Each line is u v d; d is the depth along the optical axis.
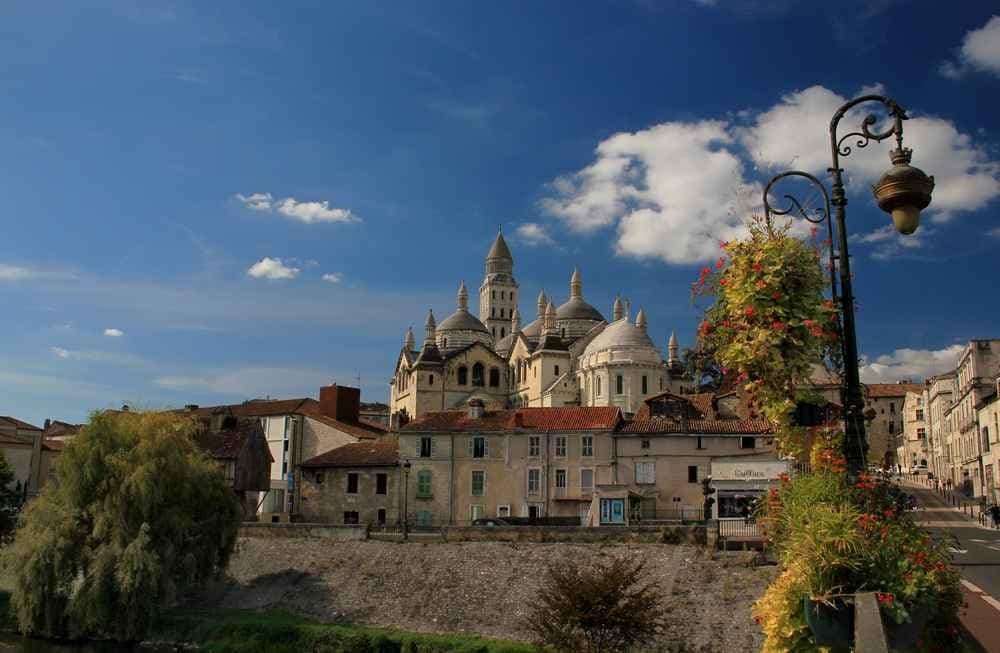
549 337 154.38
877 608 11.79
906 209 14.64
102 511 59.44
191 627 57.72
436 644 51.56
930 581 12.24
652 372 137.88
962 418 118.56
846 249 15.41
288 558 68.81
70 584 57.78
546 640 43.34
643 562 47.66
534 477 83.62
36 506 61.38
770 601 13.41
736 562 57.25
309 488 87.50
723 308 15.46
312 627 55.75
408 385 166.88
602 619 41.66
